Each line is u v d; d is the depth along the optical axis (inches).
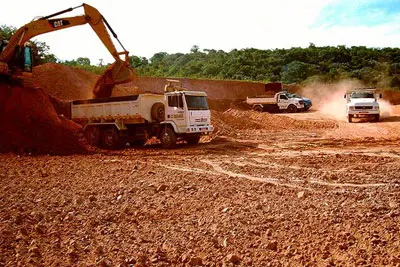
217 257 207.3
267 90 2185.0
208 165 525.0
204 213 284.5
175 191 353.4
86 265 199.8
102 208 303.3
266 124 1259.8
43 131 727.1
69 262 203.6
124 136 785.6
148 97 767.7
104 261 201.0
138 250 219.1
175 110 749.3
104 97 844.0
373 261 192.9
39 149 693.9
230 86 2271.2
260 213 279.0
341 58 3754.9
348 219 255.3
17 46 767.7
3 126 704.4
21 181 412.2
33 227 259.1
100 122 808.3
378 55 3833.7
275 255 207.5
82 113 839.1
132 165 523.8
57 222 268.7
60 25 788.6
